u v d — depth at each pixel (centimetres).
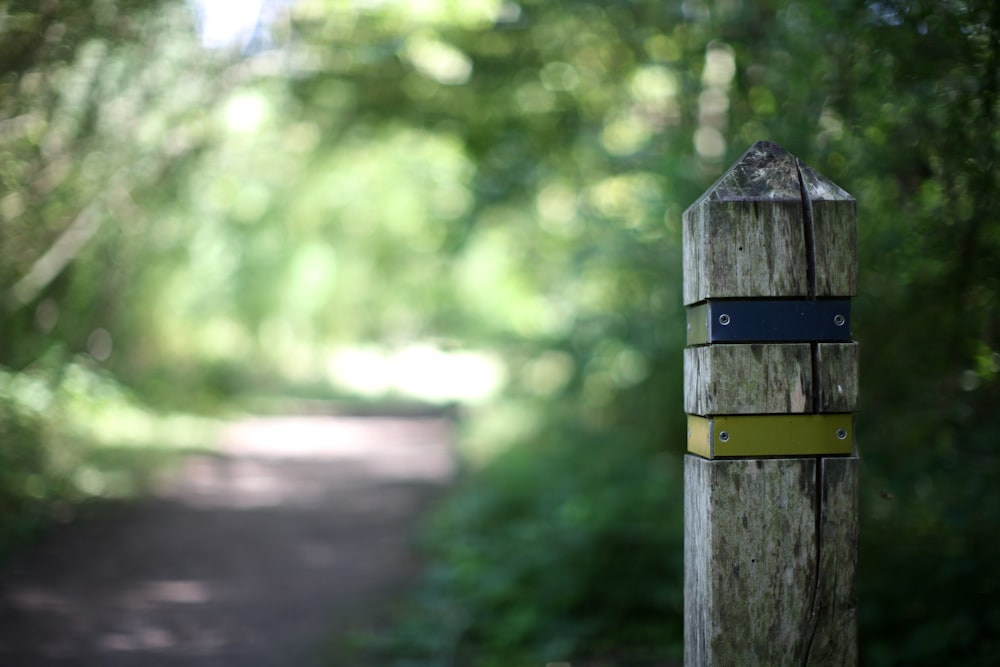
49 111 786
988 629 441
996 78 407
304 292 2436
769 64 596
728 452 240
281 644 546
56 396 1073
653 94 945
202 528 882
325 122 1261
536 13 916
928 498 484
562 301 1215
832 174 491
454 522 912
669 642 548
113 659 507
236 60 981
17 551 730
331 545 834
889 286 473
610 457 1005
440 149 1340
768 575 239
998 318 438
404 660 529
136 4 756
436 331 3928
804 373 241
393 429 1994
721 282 240
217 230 1603
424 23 982
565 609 587
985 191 418
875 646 465
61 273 1142
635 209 883
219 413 1986
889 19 432
